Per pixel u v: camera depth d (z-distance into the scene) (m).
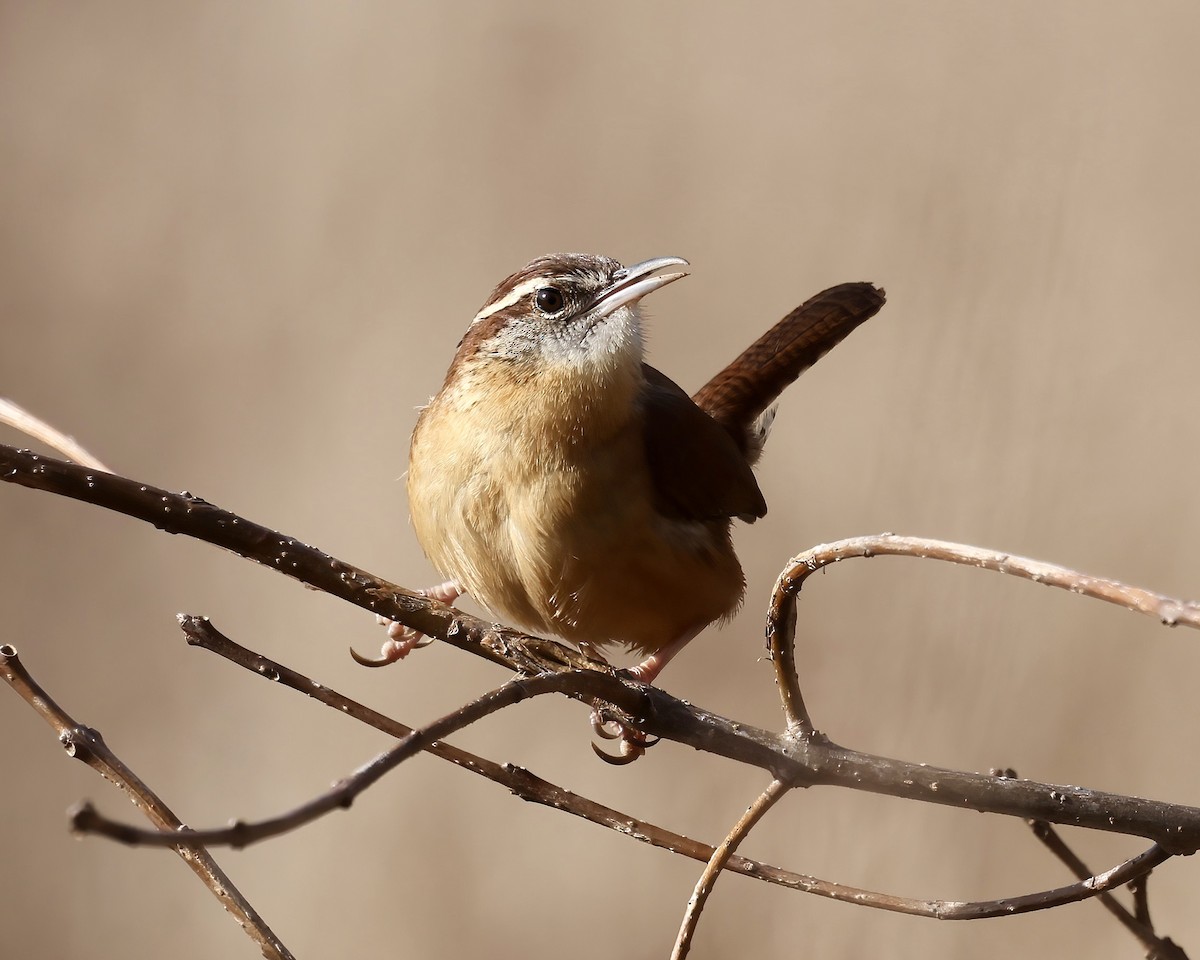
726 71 15.46
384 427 13.81
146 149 15.50
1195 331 12.72
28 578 13.05
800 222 14.04
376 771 3.08
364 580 4.68
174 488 13.47
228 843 2.63
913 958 9.32
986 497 10.80
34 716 12.28
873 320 12.92
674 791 11.42
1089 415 12.01
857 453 12.68
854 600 11.00
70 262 14.68
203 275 14.69
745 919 9.71
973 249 12.52
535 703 12.38
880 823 9.77
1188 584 11.16
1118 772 10.55
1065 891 4.61
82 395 13.91
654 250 14.14
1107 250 13.29
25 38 16.25
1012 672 10.21
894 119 14.30
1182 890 10.84
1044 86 14.19
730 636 11.95
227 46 16.27
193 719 12.48
